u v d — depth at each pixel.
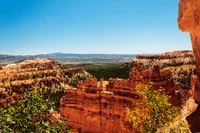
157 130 22.25
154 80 47.81
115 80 59.78
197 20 26.58
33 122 17.33
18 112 17.27
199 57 31.69
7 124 16.83
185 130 20.45
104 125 56.28
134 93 50.06
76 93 62.78
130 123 43.03
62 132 18.50
